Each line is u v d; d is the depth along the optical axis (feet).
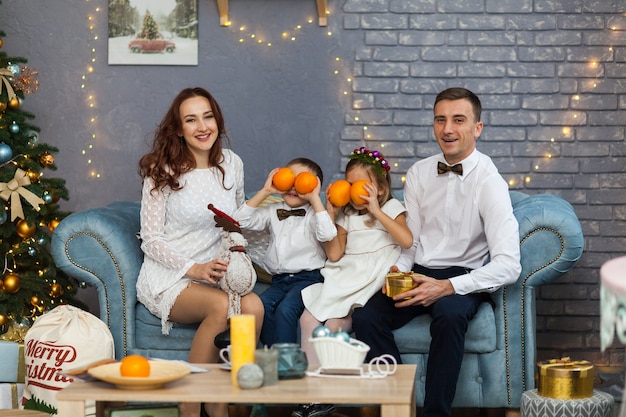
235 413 11.78
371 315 10.57
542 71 14.47
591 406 9.37
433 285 10.35
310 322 10.78
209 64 14.75
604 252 14.43
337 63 14.64
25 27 14.85
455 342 10.05
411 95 14.58
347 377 7.82
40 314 13.00
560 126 14.48
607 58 14.44
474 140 11.14
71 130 14.89
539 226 10.78
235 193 11.60
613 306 5.40
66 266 11.13
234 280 10.28
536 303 14.46
